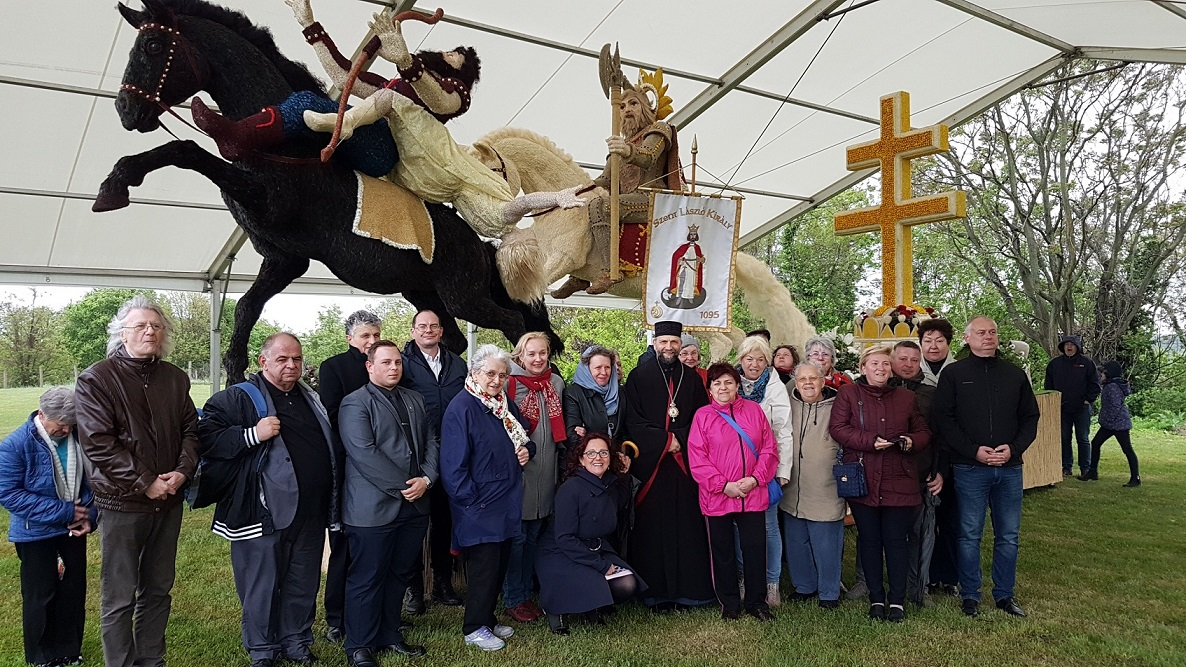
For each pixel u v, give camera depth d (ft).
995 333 13.39
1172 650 12.10
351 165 13.17
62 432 11.28
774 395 14.51
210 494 10.85
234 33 12.36
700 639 12.66
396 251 13.19
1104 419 29.35
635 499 14.30
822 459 14.32
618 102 16.72
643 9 24.17
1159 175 56.44
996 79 33.65
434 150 13.53
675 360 14.62
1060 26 28.76
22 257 34.68
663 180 18.76
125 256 36.11
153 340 9.90
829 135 35.35
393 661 11.61
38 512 11.05
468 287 14.52
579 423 13.75
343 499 11.66
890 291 23.71
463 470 11.93
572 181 19.79
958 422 13.55
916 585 14.42
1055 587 15.52
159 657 10.53
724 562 13.64
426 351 13.57
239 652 12.19
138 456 9.65
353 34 23.34
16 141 26.27
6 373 103.30
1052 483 28.58
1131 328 62.39
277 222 12.10
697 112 30.25
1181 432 55.88
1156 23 26.20
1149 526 21.44
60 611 11.57
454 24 23.82
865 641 12.56
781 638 12.66
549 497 13.25
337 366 12.67
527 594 14.03
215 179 11.41
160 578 10.46
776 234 76.07
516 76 27.20
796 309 25.05
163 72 11.35
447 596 14.53
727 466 13.48
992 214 61.21
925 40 28.99
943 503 15.12
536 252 14.84
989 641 12.56
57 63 22.63
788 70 29.43
